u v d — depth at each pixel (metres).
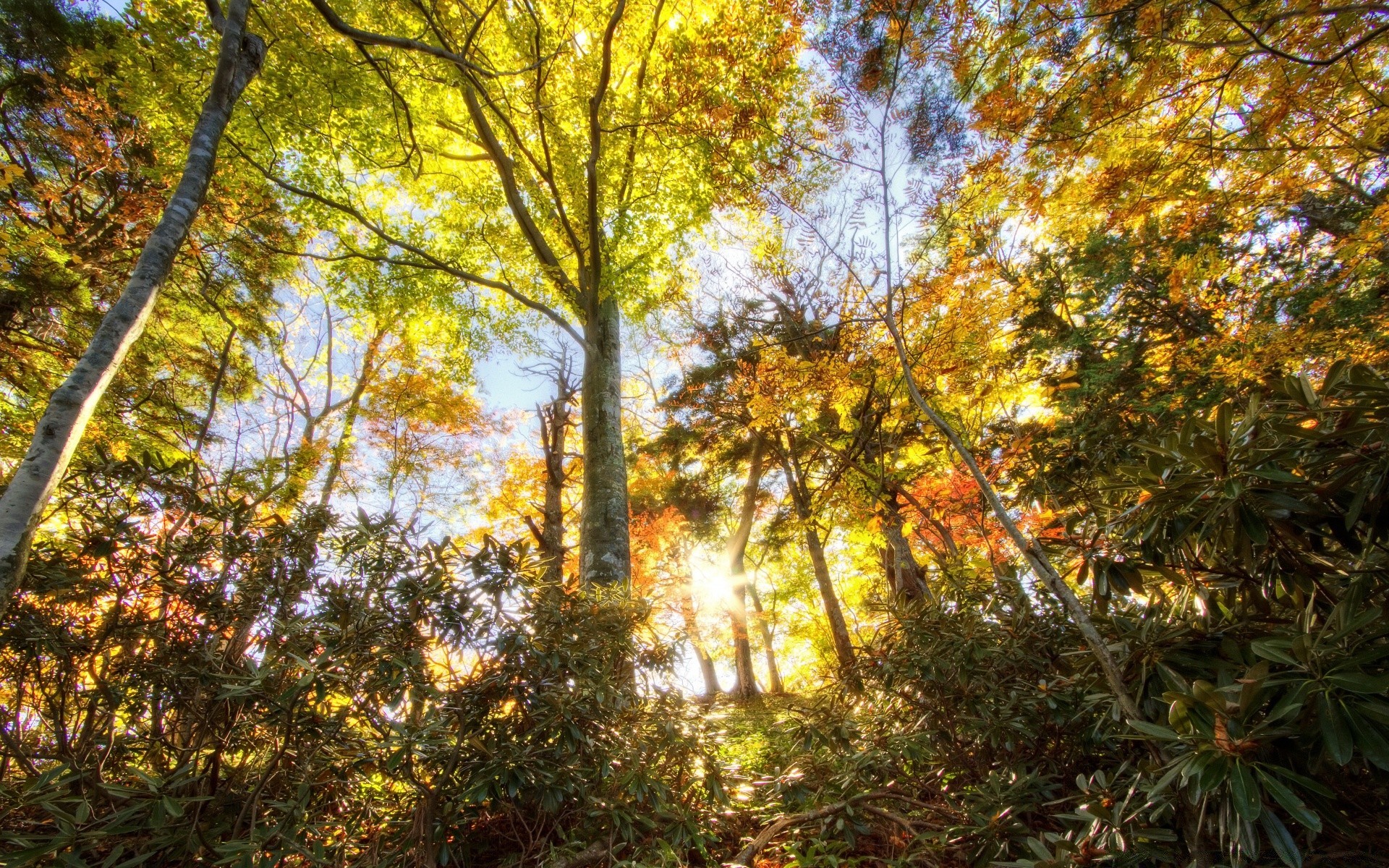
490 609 2.49
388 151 7.41
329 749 2.03
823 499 8.41
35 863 1.62
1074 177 4.89
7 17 6.32
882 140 3.51
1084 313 7.71
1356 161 4.73
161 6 5.56
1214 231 6.24
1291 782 1.45
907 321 5.02
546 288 8.40
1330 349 5.34
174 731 2.10
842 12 3.65
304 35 5.41
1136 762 2.05
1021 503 3.77
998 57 3.85
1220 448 1.73
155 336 7.57
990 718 2.38
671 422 11.73
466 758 2.21
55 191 6.37
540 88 6.82
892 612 2.99
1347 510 1.59
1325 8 2.91
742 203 4.54
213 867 1.70
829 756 2.89
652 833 2.45
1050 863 1.66
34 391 6.25
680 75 4.92
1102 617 2.27
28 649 1.83
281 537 2.28
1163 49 3.67
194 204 2.54
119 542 1.99
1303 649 1.43
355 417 12.34
